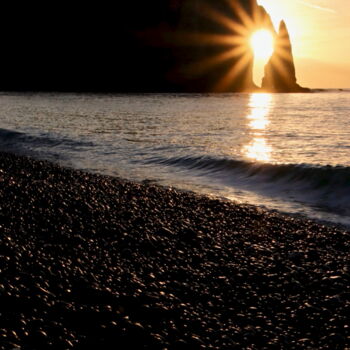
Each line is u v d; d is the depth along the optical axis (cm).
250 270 824
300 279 779
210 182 1753
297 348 566
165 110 7056
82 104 8488
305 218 1219
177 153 2459
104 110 6769
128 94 14900
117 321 614
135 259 869
